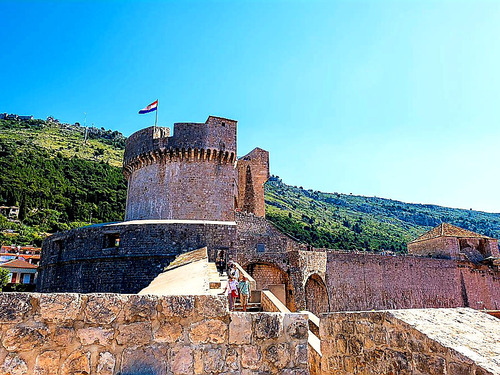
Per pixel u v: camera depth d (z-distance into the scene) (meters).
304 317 6.23
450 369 5.37
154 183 45.41
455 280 63.72
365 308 51.28
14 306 4.93
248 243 41.38
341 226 177.25
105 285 33.66
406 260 58.56
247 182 60.00
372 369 7.28
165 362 5.40
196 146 44.50
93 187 146.75
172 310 5.61
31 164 145.00
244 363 5.72
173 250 32.59
